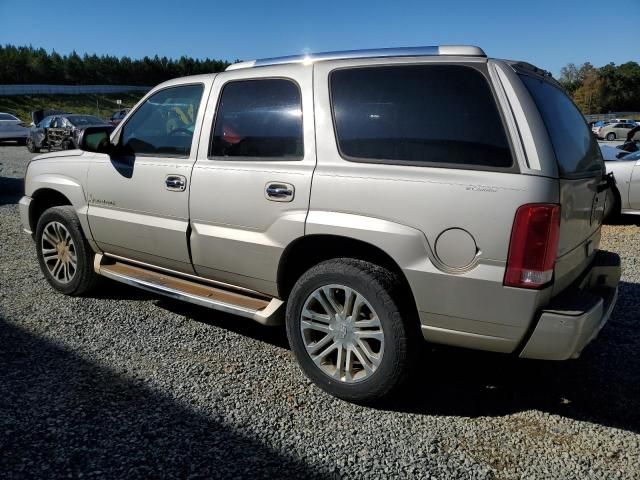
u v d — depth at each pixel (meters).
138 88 86.38
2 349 3.69
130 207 4.02
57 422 2.83
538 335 2.68
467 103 2.81
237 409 3.03
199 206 3.61
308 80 3.27
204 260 3.67
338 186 3.02
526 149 2.65
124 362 3.55
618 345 3.98
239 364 3.58
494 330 2.74
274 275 3.34
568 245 2.86
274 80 3.41
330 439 2.78
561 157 2.81
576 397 3.27
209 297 3.70
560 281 2.83
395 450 2.70
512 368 3.63
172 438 2.73
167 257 3.91
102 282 4.75
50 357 3.59
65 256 4.71
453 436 2.83
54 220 4.64
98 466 2.49
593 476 2.53
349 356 3.08
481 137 2.75
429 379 3.46
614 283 3.50
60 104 69.12
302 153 3.21
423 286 2.82
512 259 2.62
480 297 2.71
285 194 3.20
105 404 3.02
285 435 2.79
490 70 2.80
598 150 3.69
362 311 3.04
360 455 2.65
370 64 3.10
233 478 2.45
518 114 2.70
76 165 4.43
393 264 3.05
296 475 2.49
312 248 3.32
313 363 3.22
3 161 17.52
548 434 2.87
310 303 3.21
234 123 3.54
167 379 3.33
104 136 4.16
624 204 8.38
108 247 4.32
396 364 2.92
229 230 3.50
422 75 2.95
